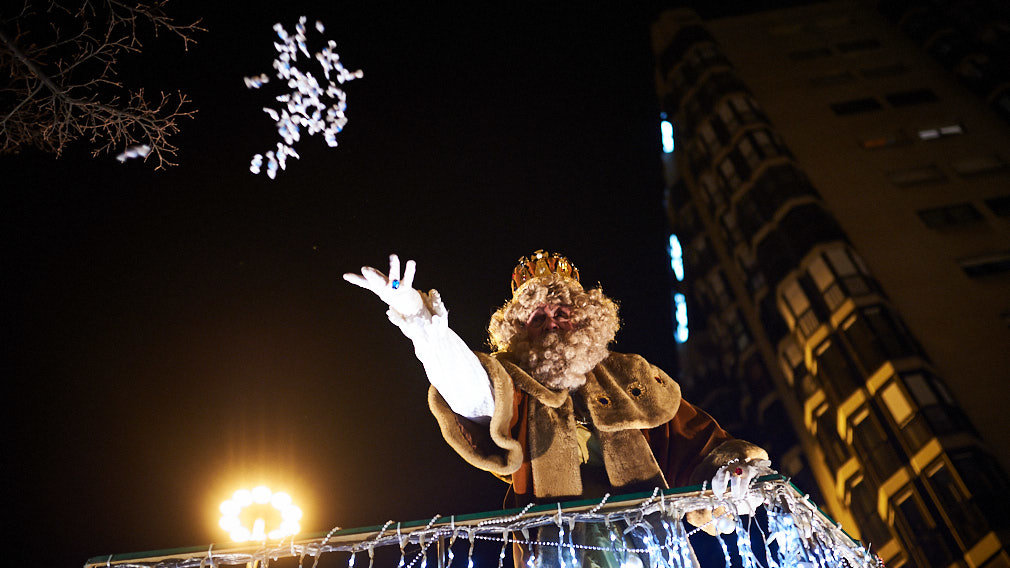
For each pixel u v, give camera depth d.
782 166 28.69
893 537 20.08
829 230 26.00
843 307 23.80
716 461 3.88
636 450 4.02
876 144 28.62
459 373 3.71
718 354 30.89
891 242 25.22
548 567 3.73
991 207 25.41
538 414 4.05
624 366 4.40
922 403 20.47
